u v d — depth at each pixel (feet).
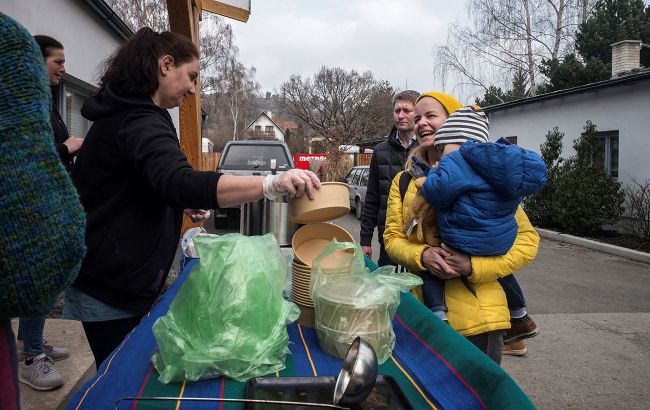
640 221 30.81
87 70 26.09
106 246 5.42
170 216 5.99
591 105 36.78
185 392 3.84
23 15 18.56
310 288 5.09
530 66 71.31
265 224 7.35
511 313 7.84
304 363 4.42
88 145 5.43
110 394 3.75
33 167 2.62
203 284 4.18
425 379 4.15
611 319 17.17
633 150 33.19
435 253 6.62
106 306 5.55
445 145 6.97
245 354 4.05
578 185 34.12
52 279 2.68
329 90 126.82
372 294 4.56
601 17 67.67
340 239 6.08
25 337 9.20
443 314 6.66
